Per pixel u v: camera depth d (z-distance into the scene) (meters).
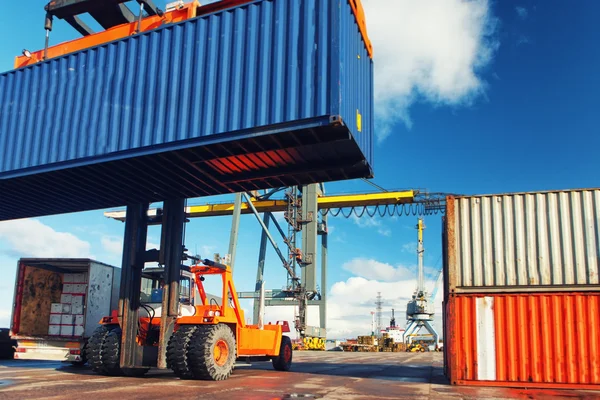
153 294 14.78
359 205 49.38
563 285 10.71
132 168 12.55
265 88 10.53
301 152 11.91
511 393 9.65
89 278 15.73
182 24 11.69
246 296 53.53
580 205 10.98
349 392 9.57
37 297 16.70
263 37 10.76
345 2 10.89
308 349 50.12
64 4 13.86
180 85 11.34
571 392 9.90
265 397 8.54
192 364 11.42
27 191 14.48
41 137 12.91
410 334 67.06
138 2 13.10
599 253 10.67
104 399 7.90
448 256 11.41
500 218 11.34
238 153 11.77
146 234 14.42
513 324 10.83
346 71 10.65
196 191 14.33
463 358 10.95
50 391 8.90
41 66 13.40
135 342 12.81
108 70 12.30
